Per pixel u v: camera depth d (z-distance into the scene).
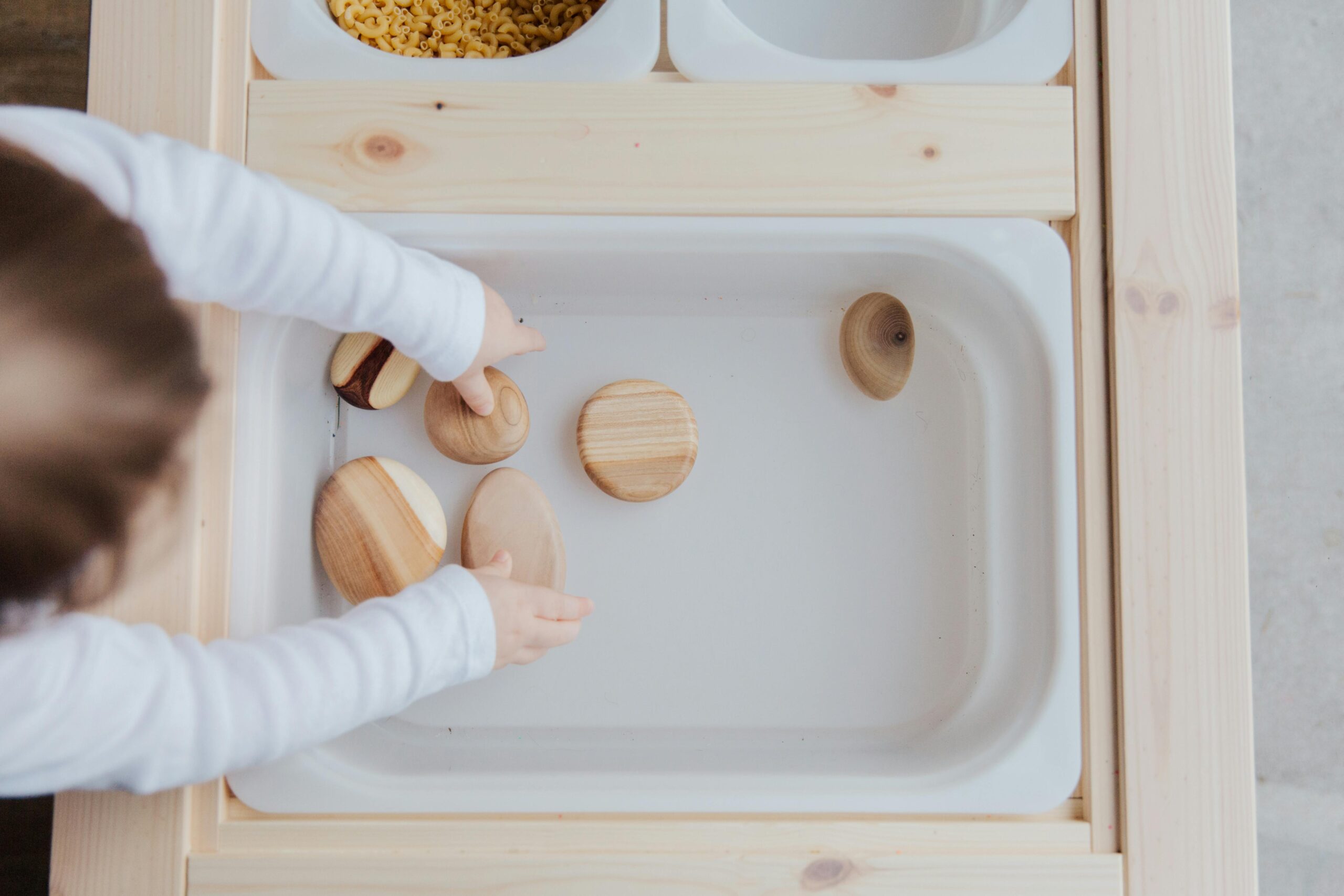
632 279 0.74
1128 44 0.64
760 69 0.65
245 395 0.63
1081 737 0.63
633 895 0.60
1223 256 0.64
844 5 0.80
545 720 0.74
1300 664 1.01
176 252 0.54
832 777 0.64
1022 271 0.65
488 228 0.65
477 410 0.71
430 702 0.74
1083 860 0.61
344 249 0.58
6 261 0.39
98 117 0.62
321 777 0.62
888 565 0.76
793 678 0.75
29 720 0.47
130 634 0.54
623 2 0.64
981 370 0.76
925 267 0.70
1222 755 0.62
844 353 0.76
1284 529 1.02
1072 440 0.65
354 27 0.71
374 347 0.71
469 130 0.64
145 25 0.62
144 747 0.52
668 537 0.77
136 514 0.42
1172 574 0.62
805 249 0.67
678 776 0.64
